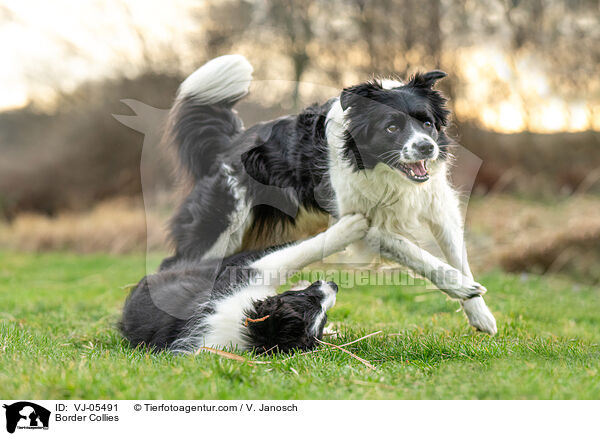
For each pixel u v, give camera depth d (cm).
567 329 543
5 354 403
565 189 1248
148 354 409
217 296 457
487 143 1377
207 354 386
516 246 970
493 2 1428
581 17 1417
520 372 346
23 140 2081
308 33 1510
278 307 420
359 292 748
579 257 906
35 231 1577
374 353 425
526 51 1415
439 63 1385
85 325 584
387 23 1429
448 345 425
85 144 1888
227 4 1678
